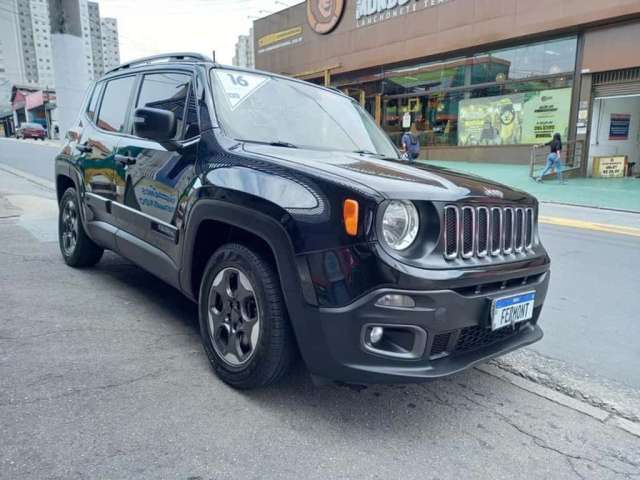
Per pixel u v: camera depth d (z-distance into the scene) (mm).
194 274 3279
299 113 3828
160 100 3918
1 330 3572
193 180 3191
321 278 2432
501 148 20000
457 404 2949
